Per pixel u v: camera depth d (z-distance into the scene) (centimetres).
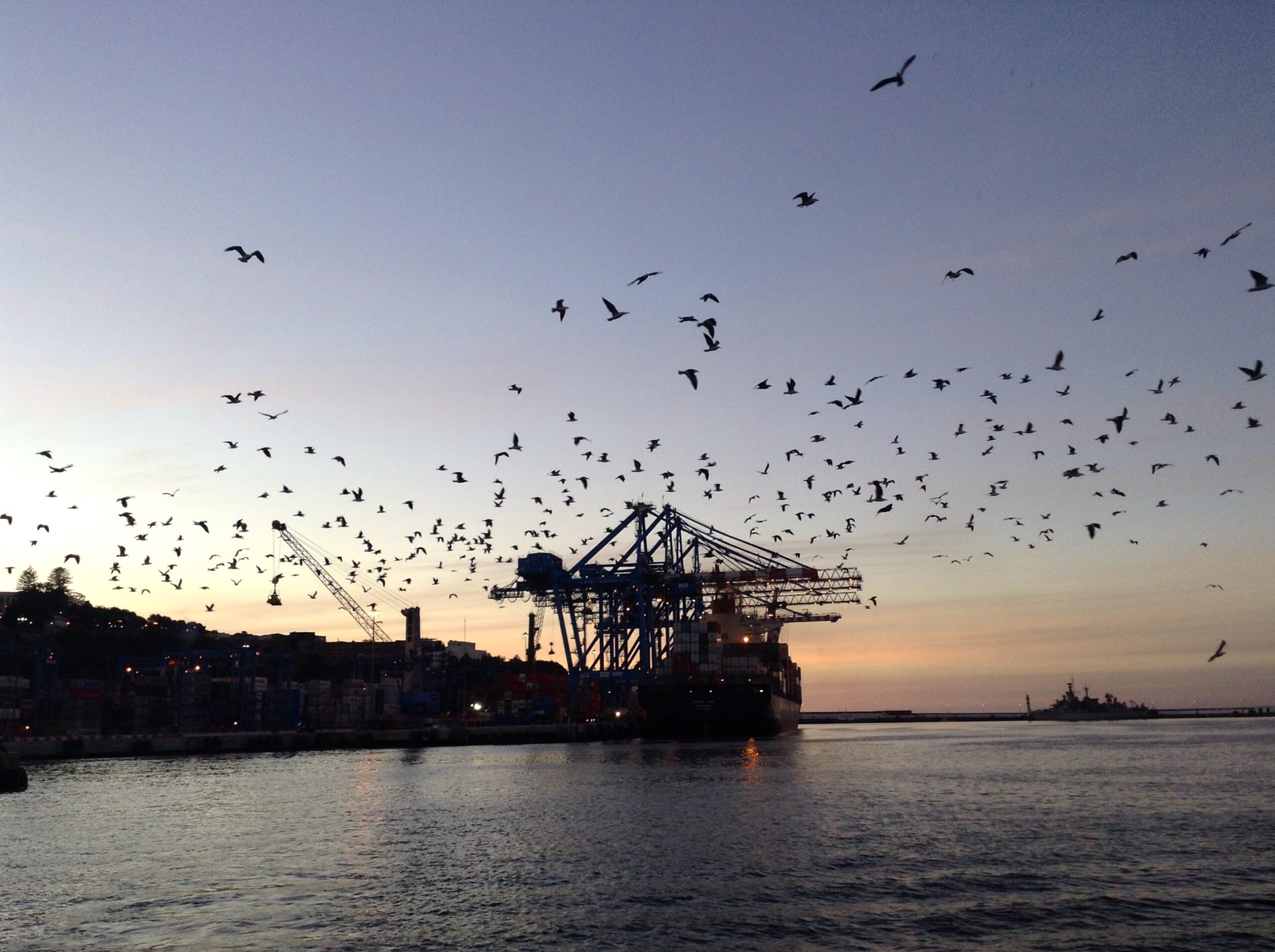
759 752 14288
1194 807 7038
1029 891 4141
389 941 3494
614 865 4791
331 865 4894
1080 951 3306
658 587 18750
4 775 8962
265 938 3541
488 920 3762
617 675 19212
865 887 4238
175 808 7562
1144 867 4647
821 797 7744
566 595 19150
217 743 16500
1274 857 4884
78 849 5481
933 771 10538
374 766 12300
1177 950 3319
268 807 7569
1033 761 12425
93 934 3622
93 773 11512
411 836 5825
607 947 3403
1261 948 3334
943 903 3956
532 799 7869
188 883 4481
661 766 11406
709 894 4147
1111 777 9731
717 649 17100
